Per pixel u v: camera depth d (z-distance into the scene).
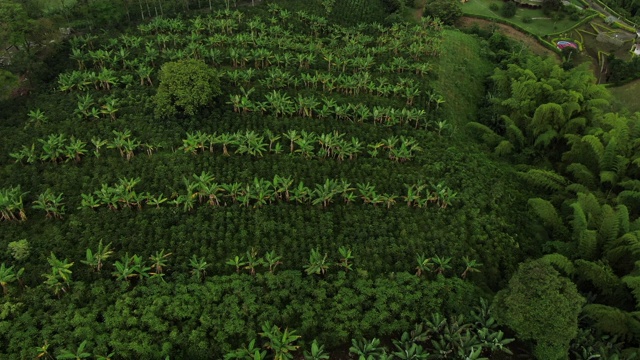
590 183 38.81
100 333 27.48
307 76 50.06
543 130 43.56
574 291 25.44
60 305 28.47
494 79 51.53
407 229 35.56
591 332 29.05
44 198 34.69
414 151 43.16
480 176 41.00
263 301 29.89
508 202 39.44
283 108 45.12
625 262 31.44
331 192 36.19
